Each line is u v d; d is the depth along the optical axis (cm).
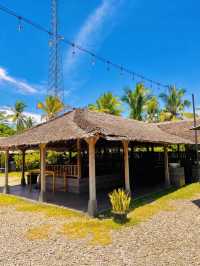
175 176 1306
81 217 739
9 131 4131
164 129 1684
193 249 482
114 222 676
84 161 1367
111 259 449
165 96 3300
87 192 1168
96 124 848
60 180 1242
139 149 1991
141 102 2952
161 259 443
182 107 3262
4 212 826
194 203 895
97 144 1357
